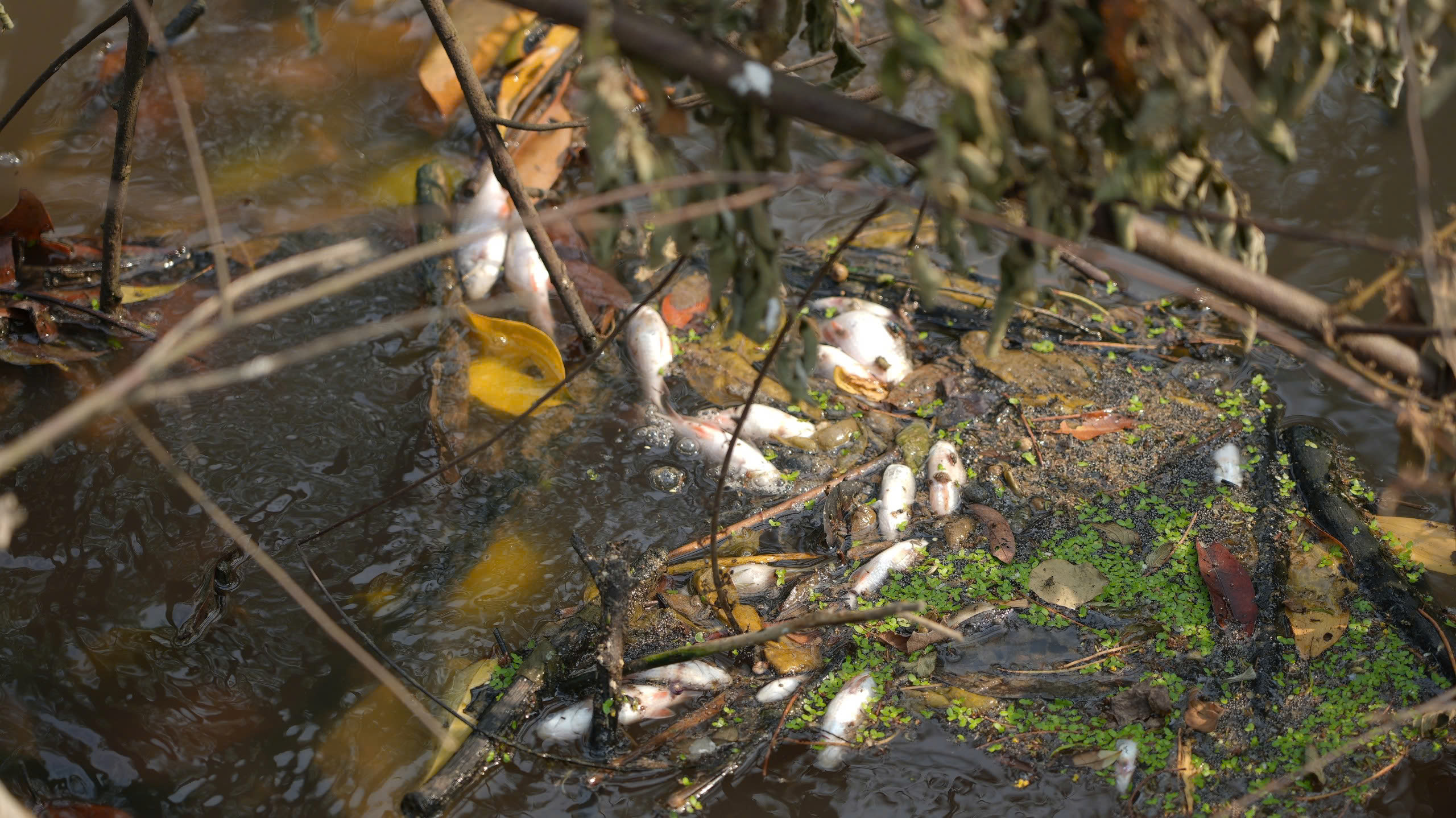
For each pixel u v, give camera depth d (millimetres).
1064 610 3223
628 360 4039
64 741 2936
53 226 4461
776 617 3223
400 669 3129
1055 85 1915
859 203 4770
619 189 1951
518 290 4203
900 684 3031
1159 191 1925
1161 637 3127
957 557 3381
